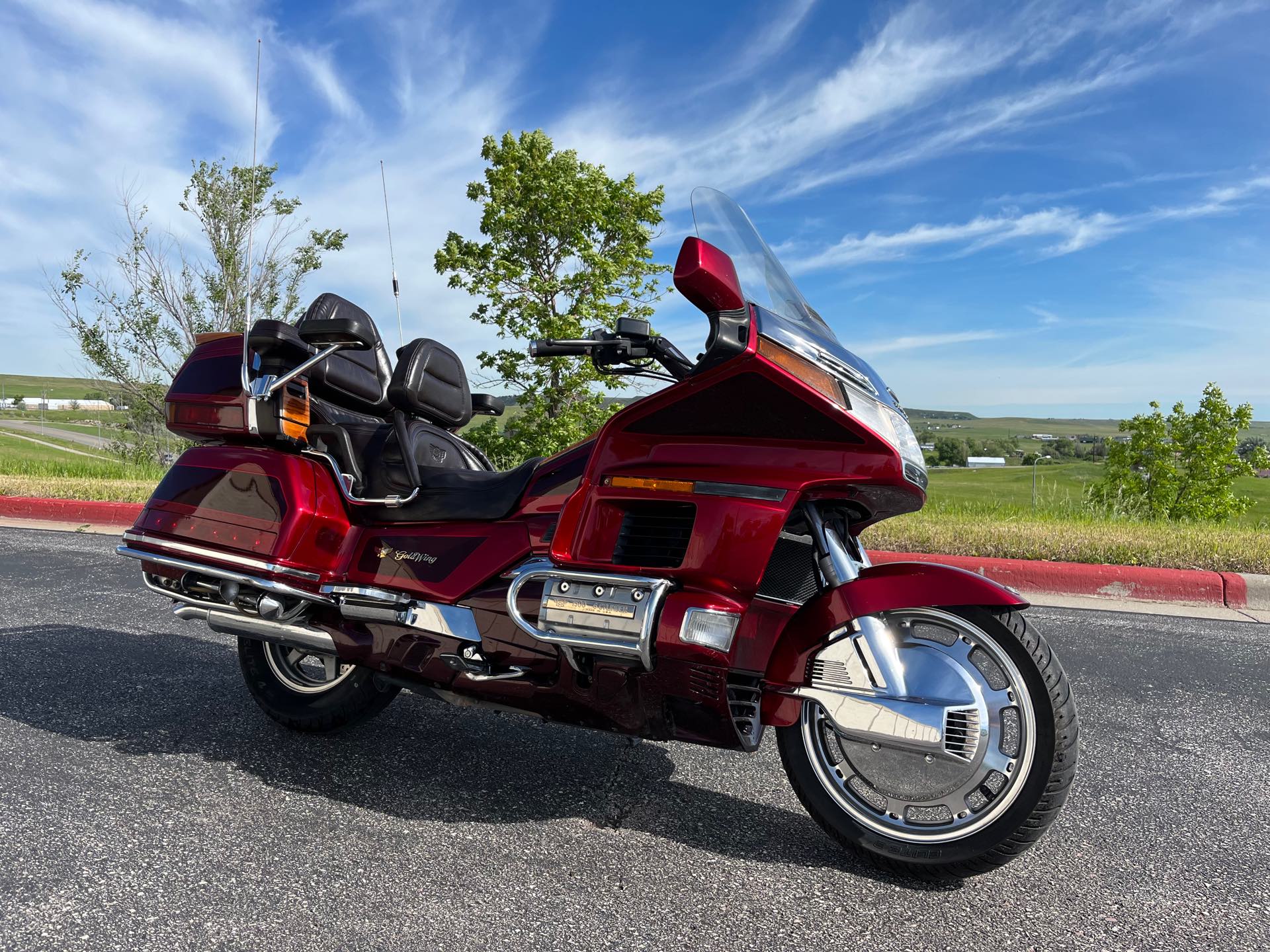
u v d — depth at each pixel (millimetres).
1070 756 2213
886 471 2266
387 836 2480
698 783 2951
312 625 2902
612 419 2502
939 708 2291
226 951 1896
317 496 2908
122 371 15719
